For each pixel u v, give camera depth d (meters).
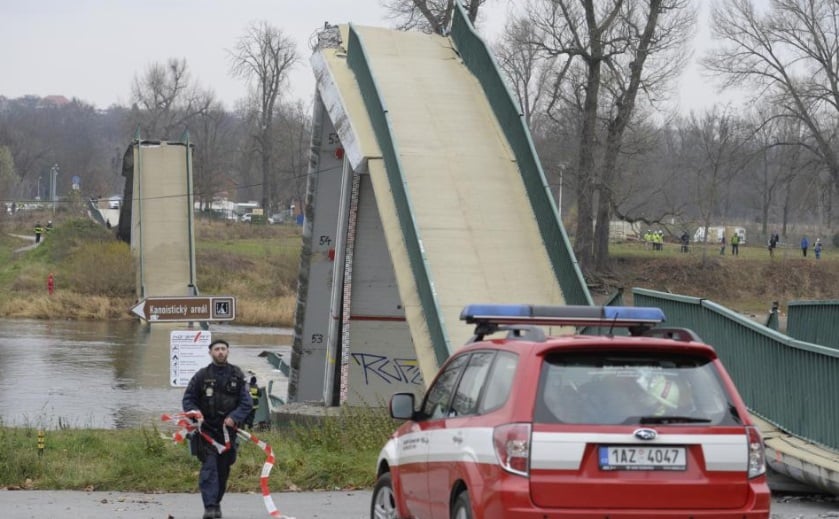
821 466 18.73
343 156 43.28
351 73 37.78
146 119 193.75
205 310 36.03
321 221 44.44
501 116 35.78
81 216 158.62
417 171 33.06
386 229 31.33
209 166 187.50
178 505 18.42
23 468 20.98
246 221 163.75
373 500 14.63
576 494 9.78
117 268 107.00
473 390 11.44
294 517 17.25
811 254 119.62
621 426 9.93
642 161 112.06
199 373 16.84
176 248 100.88
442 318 27.42
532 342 10.47
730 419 10.16
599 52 86.19
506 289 29.50
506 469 9.91
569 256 29.36
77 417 43.66
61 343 79.00
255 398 35.69
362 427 25.00
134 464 21.20
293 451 23.03
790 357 22.41
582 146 90.31
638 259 110.00
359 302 40.94
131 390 54.59
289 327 102.00
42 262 119.75
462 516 10.77
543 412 9.95
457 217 31.56
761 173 173.25
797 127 107.50
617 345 10.27
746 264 108.62
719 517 9.93
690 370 10.38
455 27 41.00
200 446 16.66
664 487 9.87
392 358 41.03
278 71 168.88
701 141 153.50
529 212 32.44
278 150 186.62
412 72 38.38
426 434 12.29
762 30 98.88
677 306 28.91
